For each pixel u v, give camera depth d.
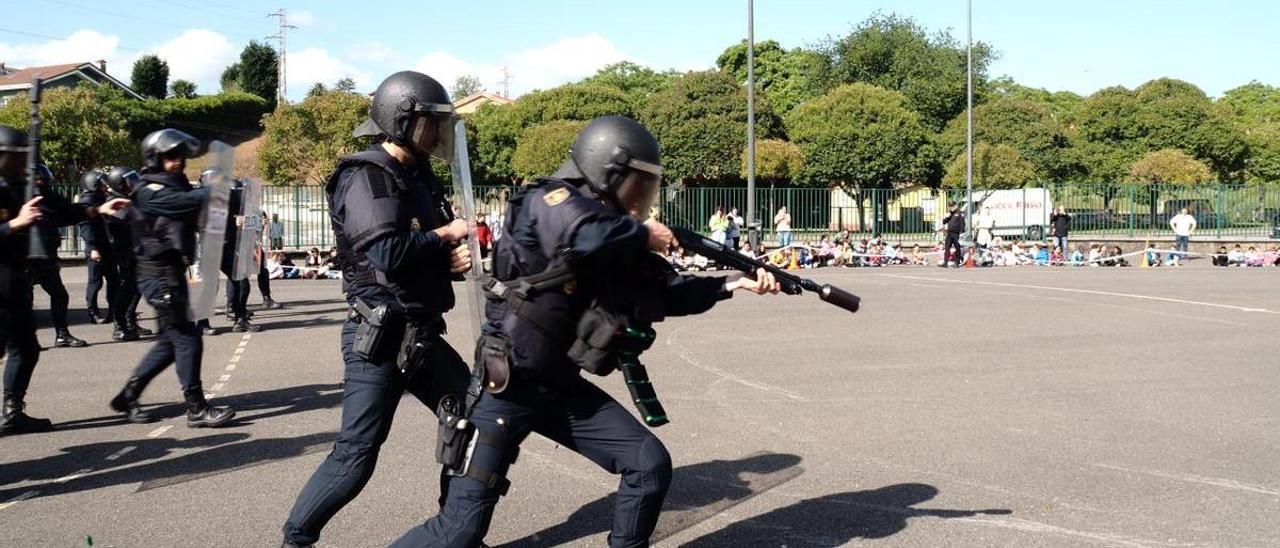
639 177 3.09
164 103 61.88
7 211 5.55
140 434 5.81
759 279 3.28
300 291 16.03
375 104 3.48
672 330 10.45
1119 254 26.06
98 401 6.77
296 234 24.55
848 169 40.41
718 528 4.17
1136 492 4.68
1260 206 31.75
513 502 4.52
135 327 10.03
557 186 3.00
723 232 25.48
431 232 3.39
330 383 7.43
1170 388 7.23
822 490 4.70
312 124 39.50
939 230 29.75
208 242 4.91
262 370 8.03
